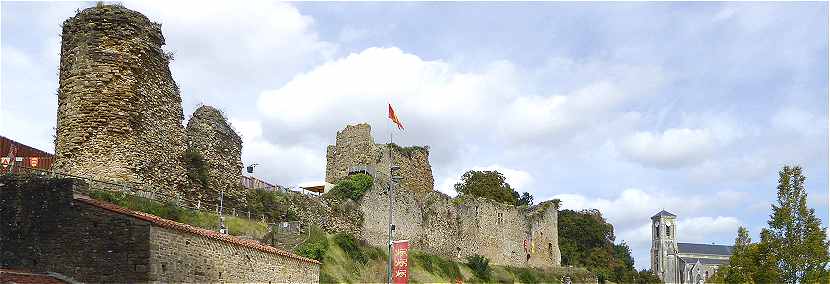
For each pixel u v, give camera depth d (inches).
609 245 5201.8
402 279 1704.0
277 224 2108.8
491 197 4237.2
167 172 1717.5
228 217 1883.6
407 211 3085.6
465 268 3299.7
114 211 1066.7
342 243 2379.4
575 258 4798.2
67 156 1593.3
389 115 2684.5
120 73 1625.2
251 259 1270.9
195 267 1111.6
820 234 1737.2
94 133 1589.6
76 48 1637.6
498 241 3688.5
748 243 1894.7
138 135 1627.7
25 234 1092.5
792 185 1790.1
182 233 1091.3
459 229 3422.7
